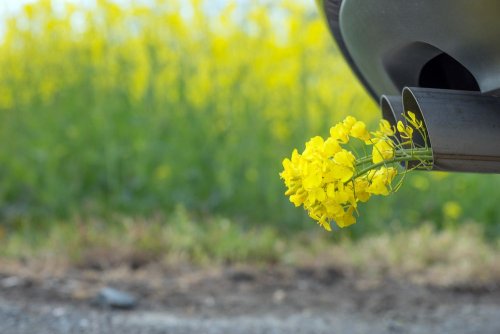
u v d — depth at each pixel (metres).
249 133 6.04
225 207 5.95
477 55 1.84
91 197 5.98
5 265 4.41
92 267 4.53
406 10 1.87
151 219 5.55
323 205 1.73
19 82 6.37
